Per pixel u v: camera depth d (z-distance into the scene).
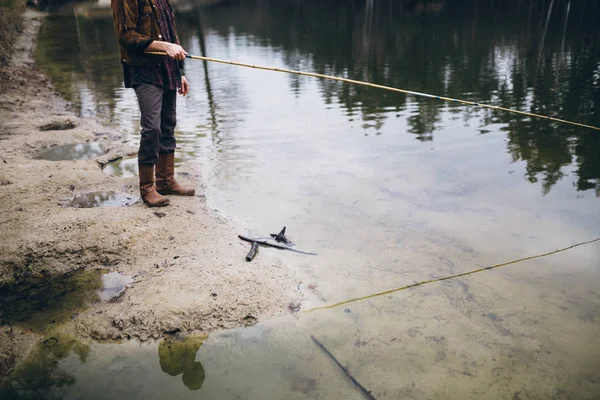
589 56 11.12
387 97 7.95
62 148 5.63
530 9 22.81
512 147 5.33
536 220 3.65
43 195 4.11
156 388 2.12
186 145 5.61
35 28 19.39
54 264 3.12
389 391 2.08
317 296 2.77
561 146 5.32
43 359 2.32
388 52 12.56
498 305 2.66
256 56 12.29
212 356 2.32
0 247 3.22
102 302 2.75
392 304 2.68
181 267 3.04
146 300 2.69
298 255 3.21
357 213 3.81
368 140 5.72
